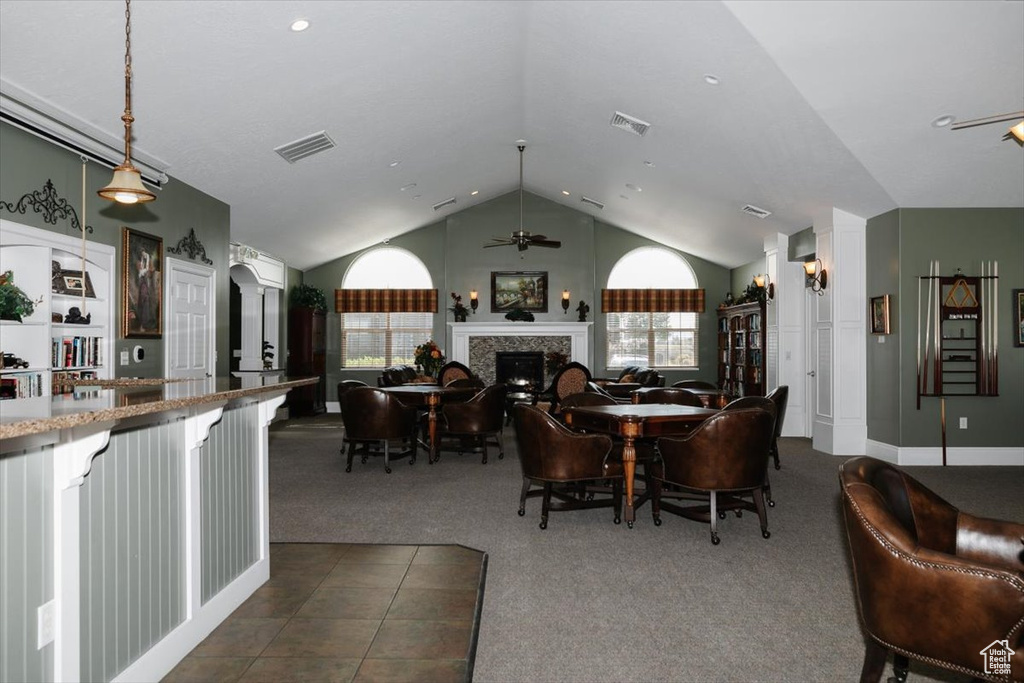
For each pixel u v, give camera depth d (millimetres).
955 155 5559
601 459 4148
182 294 6098
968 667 1712
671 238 11016
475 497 5039
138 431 2121
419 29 4801
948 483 5547
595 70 5562
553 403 8625
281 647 2461
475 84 6113
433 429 6531
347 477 5816
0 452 1529
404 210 9953
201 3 3752
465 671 2275
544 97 6641
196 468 2482
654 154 7164
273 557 3570
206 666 2309
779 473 6039
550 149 8336
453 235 11648
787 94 4867
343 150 6645
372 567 3396
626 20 4594
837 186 6391
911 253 6512
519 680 2254
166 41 3959
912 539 1832
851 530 1946
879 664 1978
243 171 6305
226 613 2736
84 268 4570
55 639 1718
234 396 2262
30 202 4145
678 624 2717
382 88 5551
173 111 4758
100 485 1916
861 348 7098
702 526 4250
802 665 2363
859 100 4840
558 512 4590
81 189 4641
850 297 7113
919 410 6492
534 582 3213
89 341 4672
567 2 4637
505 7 4867
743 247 9961
